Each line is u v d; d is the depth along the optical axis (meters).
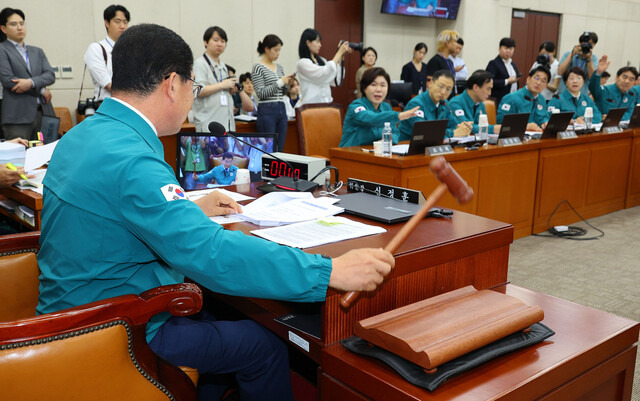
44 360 0.94
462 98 4.72
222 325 1.38
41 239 1.28
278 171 2.31
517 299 1.34
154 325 1.28
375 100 4.07
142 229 1.08
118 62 1.21
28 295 1.42
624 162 5.05
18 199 2.24
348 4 8.02
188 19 6.57
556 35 10.55
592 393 1.32
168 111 1.25
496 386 1.09
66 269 1.18
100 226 1.13
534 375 1.13
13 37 4.34
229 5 6.87
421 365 1.09
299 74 5.50
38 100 4.49
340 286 1.12
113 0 5.98
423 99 4.39
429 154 3.42
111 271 1.17
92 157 1.13
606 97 6.44
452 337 1.14
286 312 1.43
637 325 1.39
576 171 4.52
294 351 1.89
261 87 4.96
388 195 1.87
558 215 4.47
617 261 3.68
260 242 1.11
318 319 1.39
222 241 1.07
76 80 5.87
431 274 1.43
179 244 1.06
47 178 1.21
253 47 7.16
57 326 0.95
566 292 3.12
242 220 1.62
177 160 2.45
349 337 1.29
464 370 1.12
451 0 8.73
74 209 1.14
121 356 1.02
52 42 5.66
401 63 8.79
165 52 1.21
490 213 3.88
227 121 4.51
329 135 4.30
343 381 1.21
